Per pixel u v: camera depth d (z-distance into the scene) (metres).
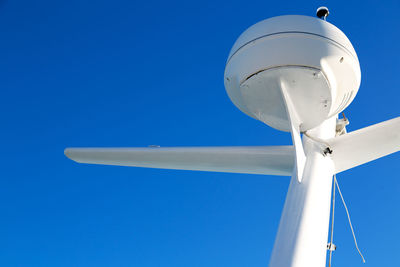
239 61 2.97
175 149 3.90
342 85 3.05
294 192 2.88
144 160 3.97
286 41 2.81
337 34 2.97
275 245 2.59
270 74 2.84
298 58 2.77
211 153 3.84
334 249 3.87
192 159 3.89
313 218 2.69
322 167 3.32
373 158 3.72
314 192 2.89
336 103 3.17
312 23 2.92
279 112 3.15
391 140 3.61
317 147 3.61
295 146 2.89
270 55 2.81
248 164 3.83
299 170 2.89
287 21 2.90
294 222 2.66
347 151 3.65
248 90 3.01
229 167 3.89
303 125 3.27
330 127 4.08
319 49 2.81
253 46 2.89
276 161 3.73
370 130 3.68
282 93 2.88
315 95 2.94
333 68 2.89
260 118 3.33
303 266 2.41
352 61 2.96
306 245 2.51
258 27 2.96
